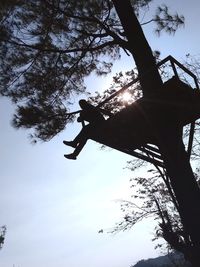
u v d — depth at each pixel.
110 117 7.86
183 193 7.56
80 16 10.60
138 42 9.11
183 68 7.91
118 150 8.45
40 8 10.55
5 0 10.09
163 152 7.92
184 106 7.60
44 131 10.57
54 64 11.10
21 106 10.43
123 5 9.61
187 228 7.48
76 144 8.35
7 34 10.30
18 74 10.92
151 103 7.61
